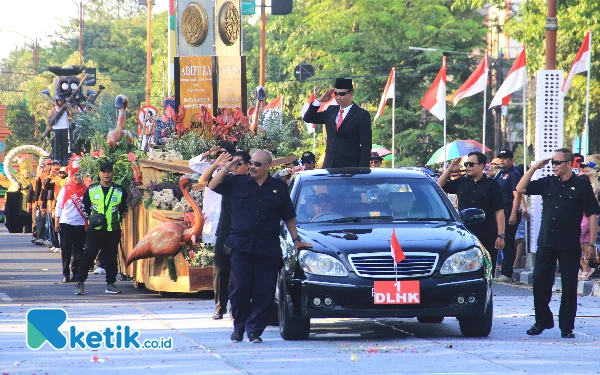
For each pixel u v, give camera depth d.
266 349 18.77
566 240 20.25
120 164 32.31
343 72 104.50
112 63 183.88
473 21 103.38
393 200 21.41
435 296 19.02
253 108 33.72
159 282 28.44
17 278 34.31
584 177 22.36
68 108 64.31
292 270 19.52
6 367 16.91
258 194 19.39
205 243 28.11
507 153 33.78
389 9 104.62
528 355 17.98
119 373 16.30
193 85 35.91
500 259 37.47
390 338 20.34
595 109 74.56
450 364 17.00
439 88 48.28
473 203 24.75
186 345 19.30
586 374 16.16
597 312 24.88
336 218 21.00
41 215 52.38
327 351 18.48
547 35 38.25
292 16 124.75
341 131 25.03
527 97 91.12
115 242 29.42
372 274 19.05
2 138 100.19
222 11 36.59
